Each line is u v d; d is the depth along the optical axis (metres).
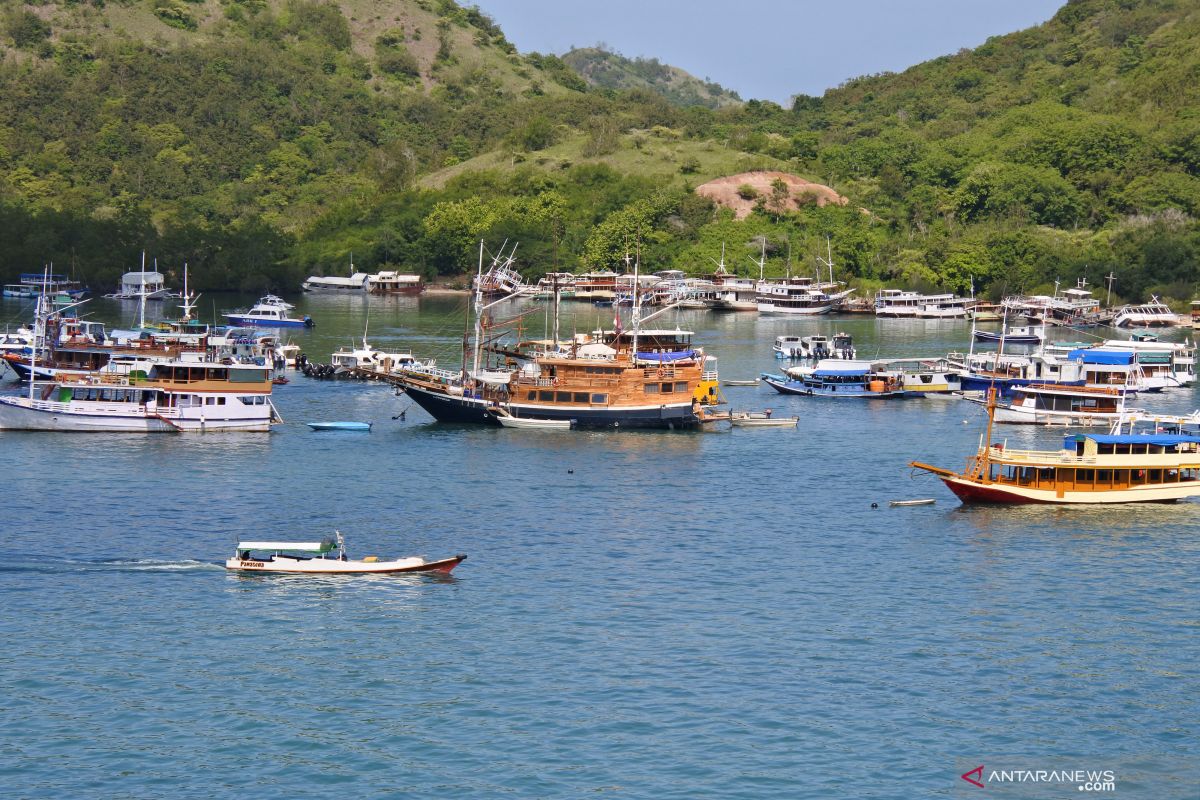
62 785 91.12
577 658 111.81
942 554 142.12
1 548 138.50
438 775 92.88
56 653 111.44
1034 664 112.12
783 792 91.06
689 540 146.62
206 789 90.94
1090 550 143.75
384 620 119.81
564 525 152.38
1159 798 91.44
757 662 111.44
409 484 172.00
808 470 185.38
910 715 102.44
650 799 89.94
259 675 107.94
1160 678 109.81
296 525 150.50
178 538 144.00
